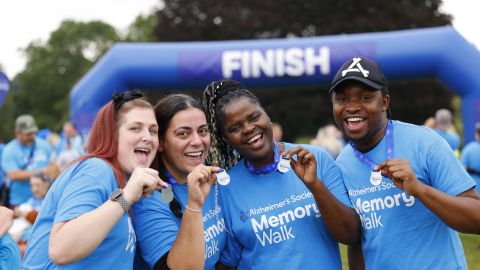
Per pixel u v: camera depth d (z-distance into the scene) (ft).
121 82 28.19
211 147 7.55
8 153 19.26
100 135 6.11
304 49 27.27
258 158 6.97
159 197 6.53
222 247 7.20
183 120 6.72
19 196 19.13
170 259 5.98
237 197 7.22
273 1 64.03
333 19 60.90
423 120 59.06
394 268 6.61
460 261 6.59
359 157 7.11
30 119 19.77
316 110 57.31
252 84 28.30
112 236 5.62
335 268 6.98
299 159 6.52
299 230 6.91
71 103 28.40
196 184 5.92
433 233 6.51
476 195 6.26
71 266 5.39
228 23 68.44
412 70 26.76
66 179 5.58
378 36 27.14
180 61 27.84
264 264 6.93
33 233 5.69
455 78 26.32
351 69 6.81
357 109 6.70
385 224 6.70
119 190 5.27
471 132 26.58
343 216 6.70
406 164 5.94
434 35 26.37
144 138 6.07
